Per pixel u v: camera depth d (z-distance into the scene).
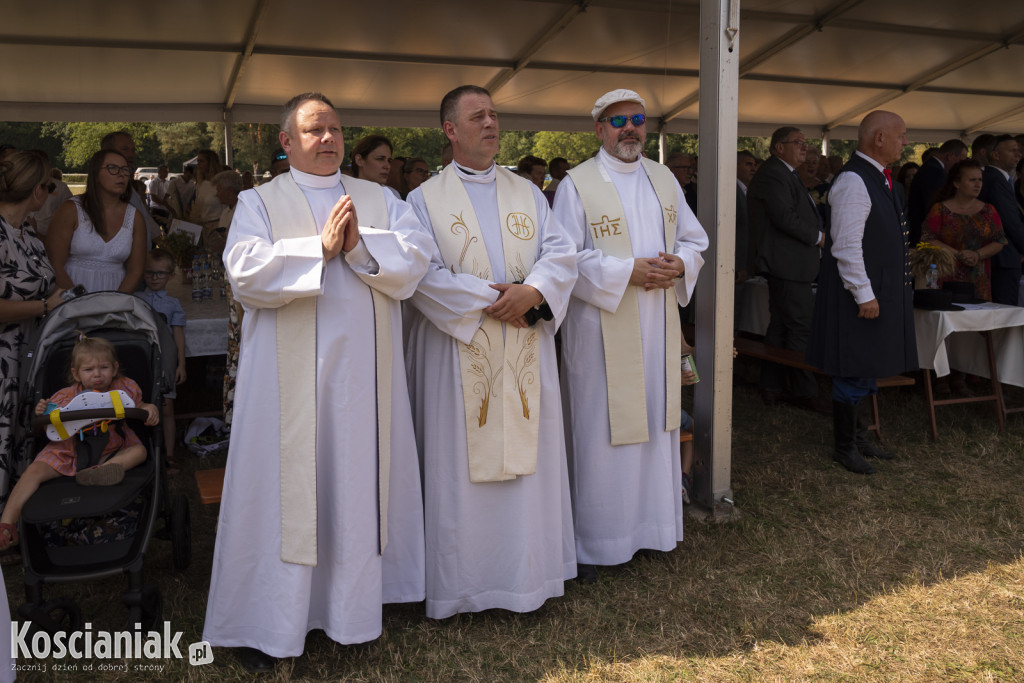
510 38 8.55
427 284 2.96
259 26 7.51
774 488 4.49
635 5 7.72
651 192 3.59
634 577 3.49
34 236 3.73
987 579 3.42
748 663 2.84
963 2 8.08
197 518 4.14
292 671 2.79
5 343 3.57
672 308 3.55
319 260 2.62
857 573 3.49
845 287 4.54
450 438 3.04
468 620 3.15
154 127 42.38
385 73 9.34
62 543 3.04
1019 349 5.27
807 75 10.42
